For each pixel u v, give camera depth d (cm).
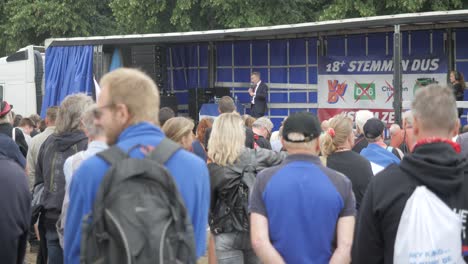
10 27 2617
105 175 250
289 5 2191
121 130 270
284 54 1388
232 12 2119
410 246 268
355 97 1311
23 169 439
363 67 1298
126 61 1394
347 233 343
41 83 1527
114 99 265
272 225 346
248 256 521
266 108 1379
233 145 507
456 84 1171
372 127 546
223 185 504
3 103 468
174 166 264
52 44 1398
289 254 341
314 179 346
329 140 493
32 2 2580
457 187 269
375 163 538
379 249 282
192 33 1261
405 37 1270
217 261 521
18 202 390
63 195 509
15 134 794
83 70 1359
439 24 1200
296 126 355
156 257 238
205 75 1473
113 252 242
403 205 271
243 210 504
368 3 1941
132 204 243
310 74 1362
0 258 387
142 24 2258
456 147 277
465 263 272
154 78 1450
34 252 851
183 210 251
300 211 342
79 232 264
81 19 2586
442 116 272
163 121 731
